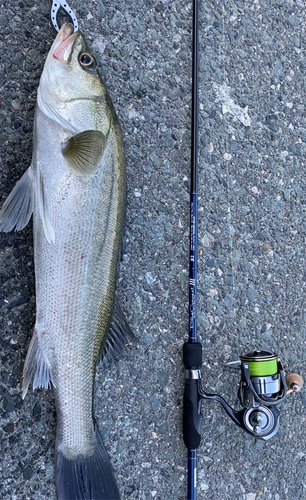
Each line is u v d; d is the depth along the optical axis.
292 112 0.76
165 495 0.64
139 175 0.66
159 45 0.68
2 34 0.60
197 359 0.63
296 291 0.74
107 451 0.62
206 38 0.71
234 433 0.68
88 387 0.56
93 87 0.55
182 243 0.67
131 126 0.65
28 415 0.59
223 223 0.70
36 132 0.54
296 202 0.76
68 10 0.61
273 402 0.62
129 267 0.64
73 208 0.53
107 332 0.59
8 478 0.58
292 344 0.73
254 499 0.69
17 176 0.59
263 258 0.72
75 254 0.54
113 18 0.65
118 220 0.57
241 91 0.73
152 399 0.64
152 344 0.65
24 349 0.59
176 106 0.68
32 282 0.60
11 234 0.59
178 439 0.65
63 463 0.55
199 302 0.68
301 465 0.72
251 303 0.71
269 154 0.74
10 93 0.59
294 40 0.77
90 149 0.54
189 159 0.68
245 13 0.74
